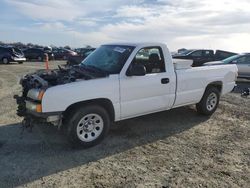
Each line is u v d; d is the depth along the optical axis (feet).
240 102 30.58
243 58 49.65
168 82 20.35
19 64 90.38
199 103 23.84
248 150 17.58
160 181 13.61
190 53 67.72
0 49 90.94
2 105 27.30
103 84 17.29
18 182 13.39
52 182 13.43
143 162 15.66
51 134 19.52
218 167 15.20
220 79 24.47
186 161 15.85
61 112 16.15
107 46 21.09
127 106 18.53
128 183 13.38
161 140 18.99
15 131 20.02
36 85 17.15
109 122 18.08
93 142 17.46
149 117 23.89
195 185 13.30
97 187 13.01
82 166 15.08
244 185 13.42
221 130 21.25
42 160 15.70
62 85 16.24
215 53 70.33
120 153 16.80
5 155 16.25
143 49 19.30
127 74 18.28
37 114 16.21
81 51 136.15
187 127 21.74
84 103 17.06
